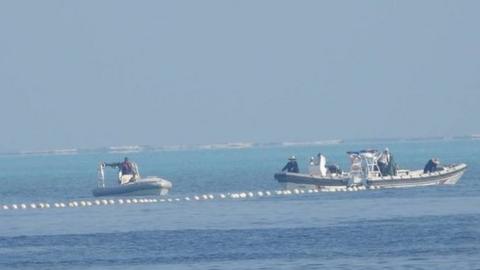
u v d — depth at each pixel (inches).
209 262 4712.1
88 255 5059.1
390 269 4379.9
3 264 4857.3
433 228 5590.6
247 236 5521.7
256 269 4483.3
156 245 5315.0
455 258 4601.4
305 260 4672.7
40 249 5329.7
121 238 5634.8
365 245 5059.1
